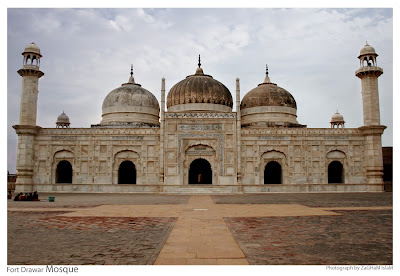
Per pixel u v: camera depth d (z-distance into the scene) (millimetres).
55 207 12039
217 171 22391
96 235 6750
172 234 6824
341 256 5098
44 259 4957
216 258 4992
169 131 22625
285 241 6145
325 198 16516
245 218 9148
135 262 4789
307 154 22984
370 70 22844
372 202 13953
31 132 22469
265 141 23000
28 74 22922
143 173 22812
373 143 22609
